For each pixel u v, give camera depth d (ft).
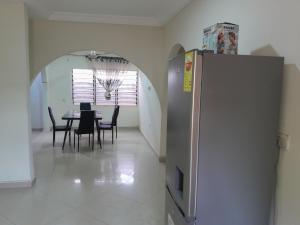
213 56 4.59
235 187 4.98
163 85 15.90
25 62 11.30
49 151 18.42
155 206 10.37
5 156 11.62
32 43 14.48
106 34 15.28
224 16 7.54
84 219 9.30
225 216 5.02
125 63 27.63
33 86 26.35
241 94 4.77
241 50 6.52
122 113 28.37
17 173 11.83
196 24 10.07
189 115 4.72
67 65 26.63
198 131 4.70
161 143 16.30
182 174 5.32
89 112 18.54
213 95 4.66
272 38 5.31
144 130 24.11
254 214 5.15
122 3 12.19
